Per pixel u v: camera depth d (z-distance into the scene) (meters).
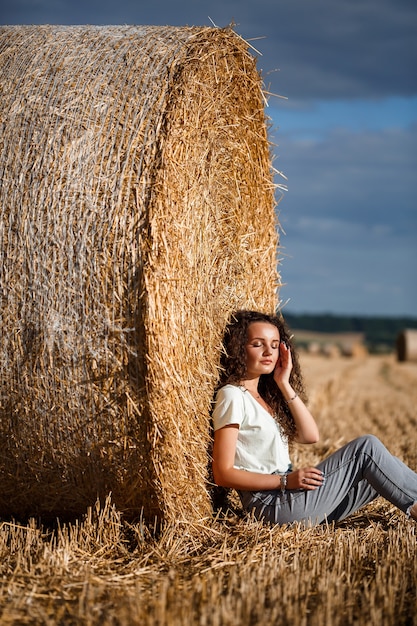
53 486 5.48
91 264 5.06
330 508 5.61
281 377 5.93
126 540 5.34
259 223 6.81
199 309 5.55
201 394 5.53
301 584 4.34
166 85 5.26
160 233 5.01
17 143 5.35
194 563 4.96
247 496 5.66
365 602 4.18
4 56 5.73
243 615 3.94
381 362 39.84
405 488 5.55
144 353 5.00
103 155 5.16
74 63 5.53
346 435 11.04
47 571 4.67
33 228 5.19
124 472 5.23
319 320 99.06
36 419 5.28
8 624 3.92
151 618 3.80
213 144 5.81
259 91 6.62
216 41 5.71
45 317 5.16
